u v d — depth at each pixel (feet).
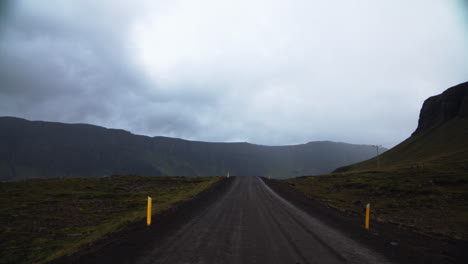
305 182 182.50
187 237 34.30
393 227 48.29
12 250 38.65
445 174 132.36
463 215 66.13
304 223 46.52
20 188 114.42
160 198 97.09
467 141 269.23
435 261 27.81
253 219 48.65
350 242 34.30
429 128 403.13
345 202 95.71
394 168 207.82
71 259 26.25
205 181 167.12
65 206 80.23
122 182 152.35
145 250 28.40
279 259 26.32
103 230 41.45
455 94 386.32
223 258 26.12
